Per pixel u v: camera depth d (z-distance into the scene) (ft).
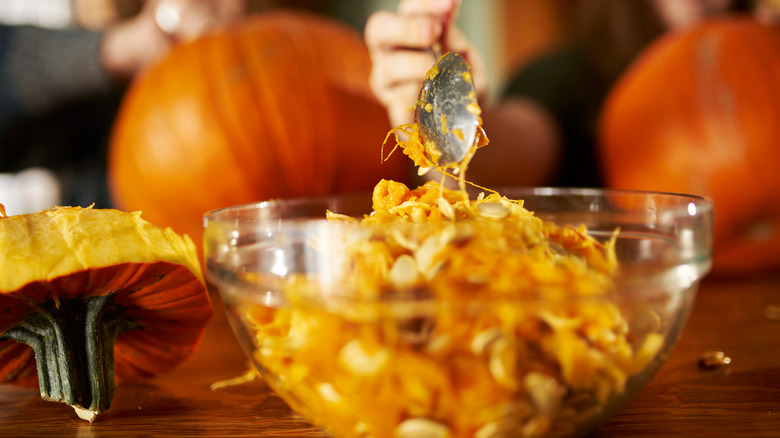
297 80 2.97
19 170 4.25
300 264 1.43
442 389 1.36
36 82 3.95
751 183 3.21
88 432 1.68
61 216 1.64
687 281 1.47
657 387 1.84
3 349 1.71
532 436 1.41
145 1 4.82
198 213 3.03
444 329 1.36
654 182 3.37
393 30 2.44
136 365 1.88
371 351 1.36
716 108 3.24
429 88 1.71
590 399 1.42
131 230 1.65
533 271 1.37
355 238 1.40
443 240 1.39
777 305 2.54
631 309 1.46
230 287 1.51
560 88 4.58
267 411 1.77
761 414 1.70
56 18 4.94
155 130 2.96
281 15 3.33
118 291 1.67
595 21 4.65
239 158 2.92
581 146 4.66
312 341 1.40
